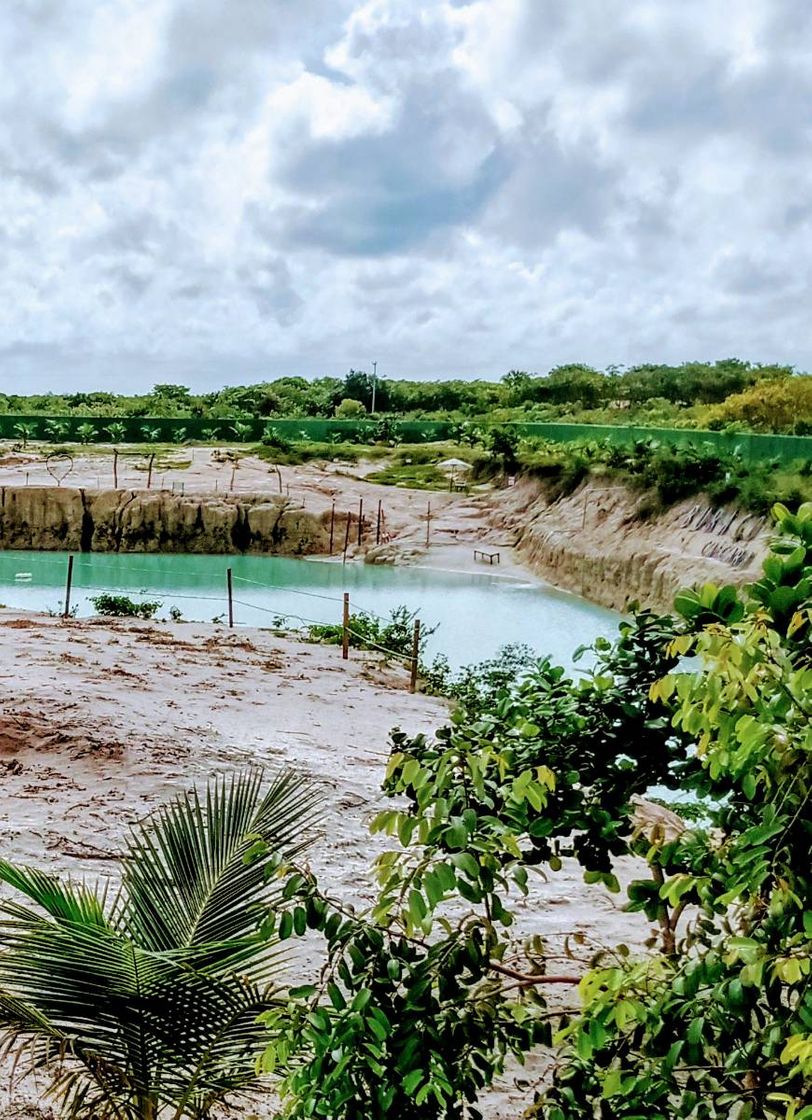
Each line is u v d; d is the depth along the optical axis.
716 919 6.86
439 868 3.03
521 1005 3.43
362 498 71.25
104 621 25.88
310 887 3.28
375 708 17.64
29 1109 5.16
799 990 2.65
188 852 4.30
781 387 79.25
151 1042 3.92
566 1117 3.02
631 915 8.92
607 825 3.51
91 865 9.04
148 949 4.15
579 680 3.91
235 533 66.50
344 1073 3.02
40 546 66.12
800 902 2.62
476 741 3.54
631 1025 3.12
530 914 8.90
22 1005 3.71
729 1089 2.94
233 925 4.20
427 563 59.44
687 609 3.31
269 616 39.88
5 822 9.90
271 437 88.75
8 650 19.09
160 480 73.62
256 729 14.55
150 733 13.28
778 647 2.82
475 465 76.75
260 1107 5.50
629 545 49.28
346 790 11.84
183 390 170.38
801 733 2.65
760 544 40.75
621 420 115.94
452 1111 3.19
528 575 56.03
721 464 49.25
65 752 12.13
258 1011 3.99
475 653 33.12
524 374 162.25
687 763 3.71
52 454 83.12
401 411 156.62
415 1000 3.11
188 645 22.58
